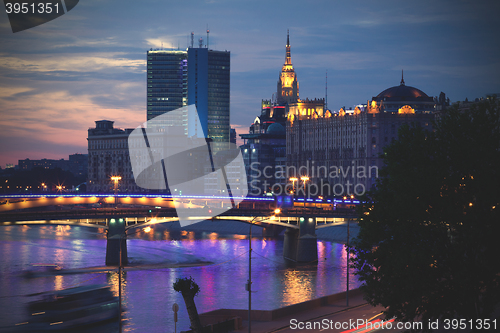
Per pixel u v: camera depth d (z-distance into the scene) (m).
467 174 62.88
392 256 61.94
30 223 159.12
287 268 162.50
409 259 59.09
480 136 63.25
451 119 66.00
